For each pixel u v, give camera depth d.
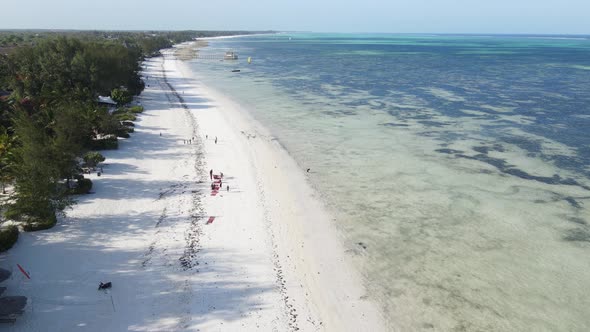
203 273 27.73
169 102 79.56
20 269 26.45
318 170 45.75
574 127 62.91
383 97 87.94
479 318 24.31
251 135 58.31
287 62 171.75
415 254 30.50
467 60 184.50
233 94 90.31
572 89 99.19
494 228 33.97
